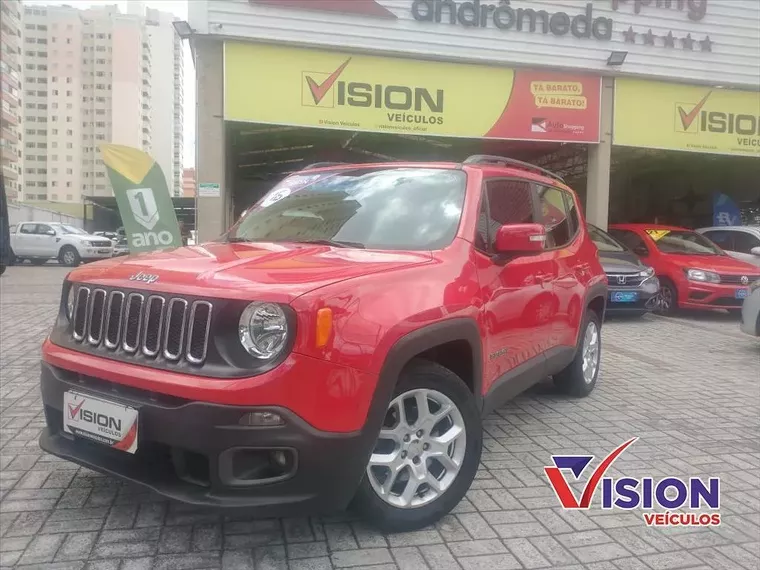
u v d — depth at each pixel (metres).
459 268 3.34
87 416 2.84
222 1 11.02
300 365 2.51
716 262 10.81
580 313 5.06
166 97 120.88
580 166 16.98
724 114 13.70
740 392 5.97
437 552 2.95
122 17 109.00
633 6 12.92
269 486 2.55
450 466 3.20
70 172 110.31
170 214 9.02
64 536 3.01
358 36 11.62
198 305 2.64
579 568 2.86
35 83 108.50
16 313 9.59
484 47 12.22
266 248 3.40
